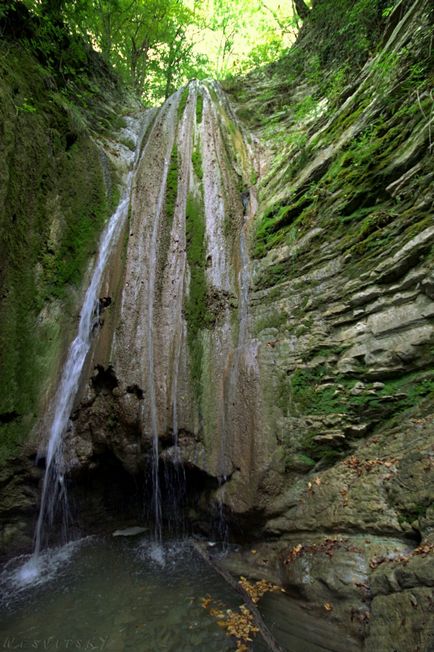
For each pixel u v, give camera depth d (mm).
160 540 5969
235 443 5379
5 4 8438
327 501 4340
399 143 5406
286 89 11250
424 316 4371
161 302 6957
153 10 15211
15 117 7367
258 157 9500
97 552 5699
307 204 6750
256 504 4836
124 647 3721
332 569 3836
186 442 5699
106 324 7113
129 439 6078
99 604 4414
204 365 6191
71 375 6961
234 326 6461
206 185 8133
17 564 5449
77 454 6180
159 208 8227
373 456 4297
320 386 5094
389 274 4809
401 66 5906
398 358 4484
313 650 3385
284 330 5871
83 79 11914
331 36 9930
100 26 14688
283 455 4957
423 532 3389
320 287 5734
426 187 4762
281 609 3973
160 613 4172
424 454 3748
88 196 9164
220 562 5055
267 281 6621
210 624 3941
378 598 3326
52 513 5984
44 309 7344
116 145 11250
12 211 7059
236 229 7660
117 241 8375
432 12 5559
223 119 9945
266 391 5461
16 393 6336
